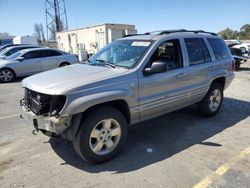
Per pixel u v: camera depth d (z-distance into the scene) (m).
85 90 3.53
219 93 5.94
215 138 4.77
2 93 9.16
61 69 4.50
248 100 7.55
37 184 3.35
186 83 4.94
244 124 5.49
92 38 27.06
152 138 4.79
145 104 4.26
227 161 3.89
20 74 12.36
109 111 3.78
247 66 16.72
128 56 4.47
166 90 4.57
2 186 3.31
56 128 3.45
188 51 5.07
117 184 3.33
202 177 3.46
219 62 5.75
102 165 3.82
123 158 4.02
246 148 4.33
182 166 3.75
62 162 3.91
